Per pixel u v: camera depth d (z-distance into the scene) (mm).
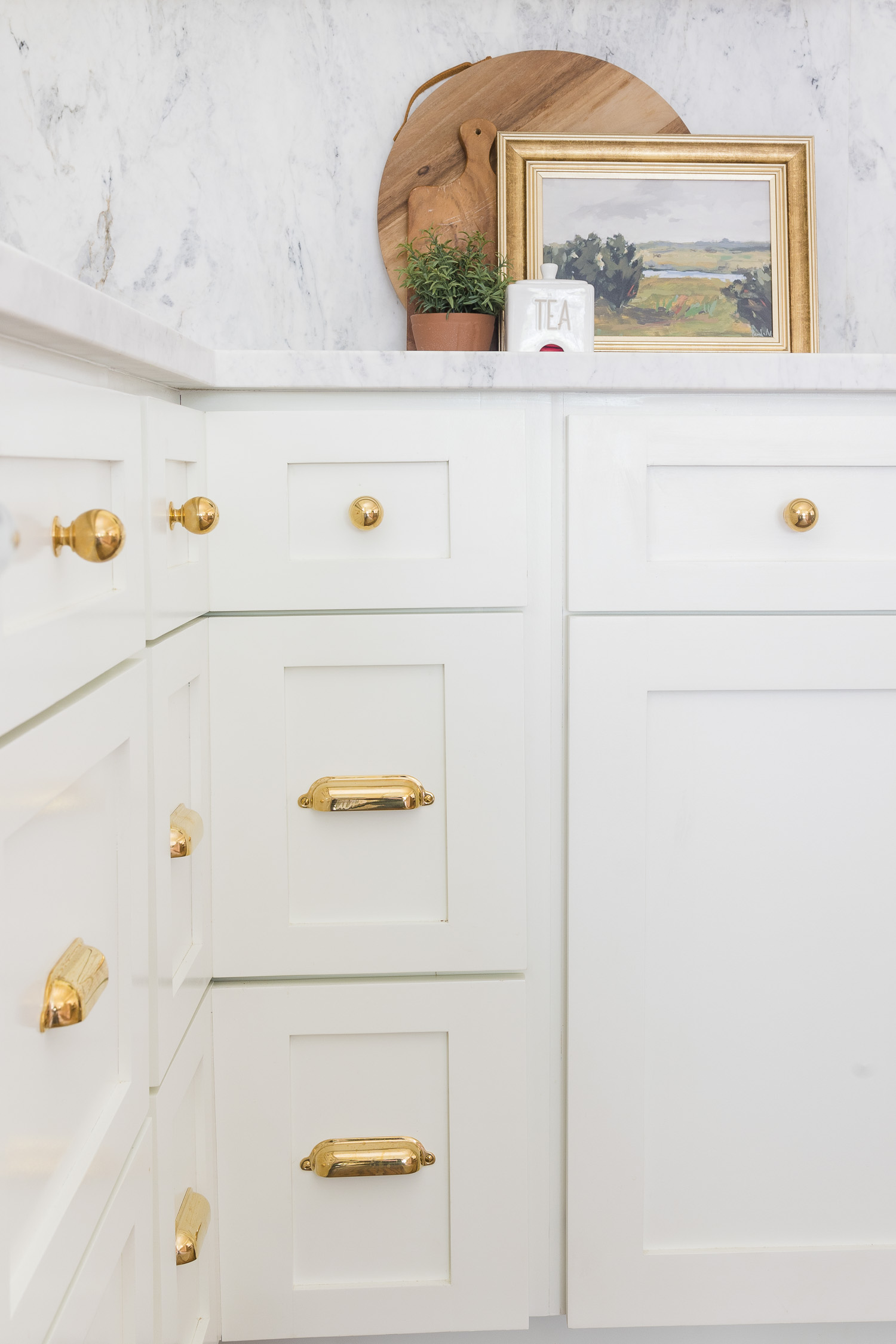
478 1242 935
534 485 909
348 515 887
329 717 906
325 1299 929
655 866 936
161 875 718
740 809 937
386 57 1277
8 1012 437
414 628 898
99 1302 559
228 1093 917
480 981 925
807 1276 959
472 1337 1038
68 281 486
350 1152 918
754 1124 956
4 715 425
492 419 885
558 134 1245
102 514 477
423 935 919
